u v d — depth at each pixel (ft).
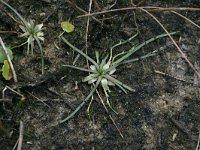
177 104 0.81
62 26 0.86
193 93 0.83
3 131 0.76
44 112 0.79
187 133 0.78
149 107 0.81
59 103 0.80
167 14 0.91
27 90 0.81
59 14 0.89
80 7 0.91
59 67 0.83
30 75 0.82
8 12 0.89
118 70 0.84
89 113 0.80
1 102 0.79
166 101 0.82
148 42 0.86
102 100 0.81
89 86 0.82
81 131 0.78
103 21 0.89
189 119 0.80
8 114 0.79
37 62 0.84
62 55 0.85
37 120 0.79
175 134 0.79
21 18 0.85
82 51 0.85
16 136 0.77
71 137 0.78
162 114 0.80
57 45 0.86
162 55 0.86
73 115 0.79
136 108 0.81
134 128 0.79
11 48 0.84
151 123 0.79
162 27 0.87
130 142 0.77
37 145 0.76
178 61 0.86
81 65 0.84
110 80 0.82
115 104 0.81
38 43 0.84
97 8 0.89
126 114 0.80
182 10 0.91
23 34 0.85
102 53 0.85
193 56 0.87
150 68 0.85
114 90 0.82
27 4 0.90
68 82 0.82
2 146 0.76
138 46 0.85
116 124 0.79
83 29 0.88
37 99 0.80
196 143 0.78
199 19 0.91
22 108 0.79
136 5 0.91
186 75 0.84
